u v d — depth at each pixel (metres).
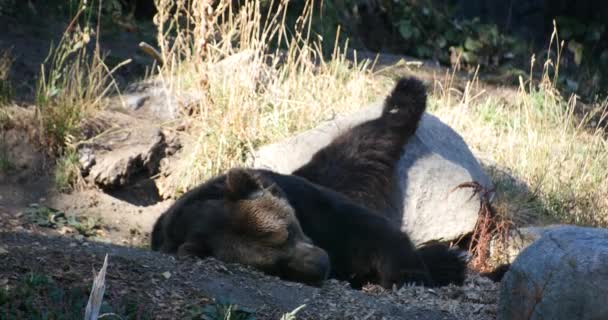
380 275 14.20
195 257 12.30
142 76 24.23
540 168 22.06
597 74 36.88
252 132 19.89
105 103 21.16
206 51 20.78
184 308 10.82
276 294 11.66
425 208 17.34
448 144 18.67
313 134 18.78
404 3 34.62
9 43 24.17
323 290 12.16
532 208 20.64
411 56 34.31
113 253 12.57
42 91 21.06
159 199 19.36
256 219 12.21
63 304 10.34
